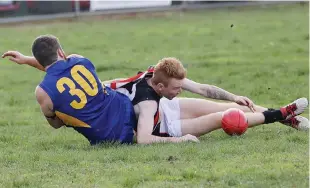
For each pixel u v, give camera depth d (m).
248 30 50.69
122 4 64.06
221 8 64.56
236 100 18.56
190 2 65.75
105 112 17.78
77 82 17.59
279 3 64.44
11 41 49.78
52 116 17.80
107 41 48.78
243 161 15.28
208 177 14.09
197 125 18.14
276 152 16.12
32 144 18.72
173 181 14.03
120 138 17.77
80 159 16.17
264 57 38.66
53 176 14.71
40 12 61.59
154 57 40.84
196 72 34.25
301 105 18.59
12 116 24.52
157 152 16.30
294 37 45.84
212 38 47.88
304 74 32.47
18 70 38.31
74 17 61.78
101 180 14.26
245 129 18.31
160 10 64.38
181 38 48.75
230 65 36.31
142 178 14.18
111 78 33.50
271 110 18.67
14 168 15.63
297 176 13.88
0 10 60.44
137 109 17.98
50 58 17.58
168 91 17.80
